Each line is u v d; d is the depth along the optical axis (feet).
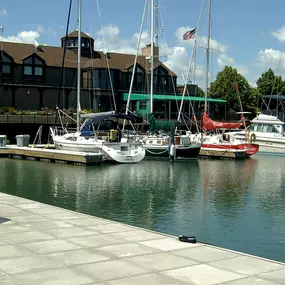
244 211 57.52
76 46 222.28
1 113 172.86
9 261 26.37
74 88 211.61
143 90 225.76
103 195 68.90
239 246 41.88
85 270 25.07
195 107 224.94
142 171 101.09
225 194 71.15
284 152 153.89
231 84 267.39
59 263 26.21
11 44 210.38
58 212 42.47
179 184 82.12
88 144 116.88
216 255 28.60
